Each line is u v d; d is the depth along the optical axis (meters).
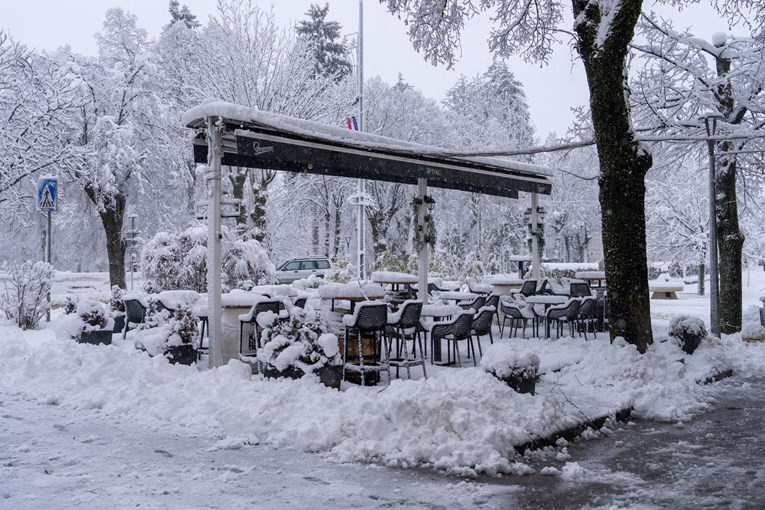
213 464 5.21
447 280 20.02
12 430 6.20
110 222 25.50
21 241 29.70
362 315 7.93
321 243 40.28
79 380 7.75
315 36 45.59
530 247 16.23
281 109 27.59
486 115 48.47
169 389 7.36
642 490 4.79
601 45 9.24
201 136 9.78
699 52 15.09
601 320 13.89
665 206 32.12
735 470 5.32
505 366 6.68
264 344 7.62
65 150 19.08
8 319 14.88
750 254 33.09
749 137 10.31
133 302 11.59
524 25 14.20
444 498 4.55
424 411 5.74
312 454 5.57
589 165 47.62
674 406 7.58
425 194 12.91
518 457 5.52
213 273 8.99
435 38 13.97
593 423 6.68
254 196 25.89
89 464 5.14
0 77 18.81
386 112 37.53
